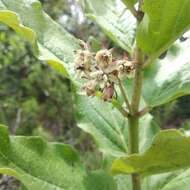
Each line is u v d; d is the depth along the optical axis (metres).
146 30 0.14
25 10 0.17
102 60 0.14
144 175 0.15
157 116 0.42
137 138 0.16
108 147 0.17
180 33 0.14
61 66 0.15
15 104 0.64
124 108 0.17
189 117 0.68
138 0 0.15
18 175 0.13
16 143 0.15
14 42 0.64
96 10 0.18
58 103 0.59
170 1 0.14
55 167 0.15
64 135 0.56
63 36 0.17
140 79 0.15
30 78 0.66
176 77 0.17
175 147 0.13
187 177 0.17
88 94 0.15
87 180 0.16
